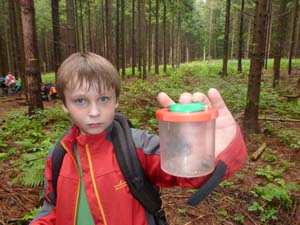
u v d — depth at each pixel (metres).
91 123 1.27
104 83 1.25
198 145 0.97
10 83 17.17
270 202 3.92
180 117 0.93
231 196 4.04
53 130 6.67
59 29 14.76
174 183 1.25
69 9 12.32
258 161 5.32
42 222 1.46
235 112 8.62
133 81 20.00
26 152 5.27
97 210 1.33
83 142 1.35
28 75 8.20
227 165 1.07
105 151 1.36
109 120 1.31
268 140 6.36
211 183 1.05
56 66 15.74
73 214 1.38
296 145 5.81
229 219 3.63
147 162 1.32
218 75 20.69
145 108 8.80
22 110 11.23
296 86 14.49
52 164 1.45
